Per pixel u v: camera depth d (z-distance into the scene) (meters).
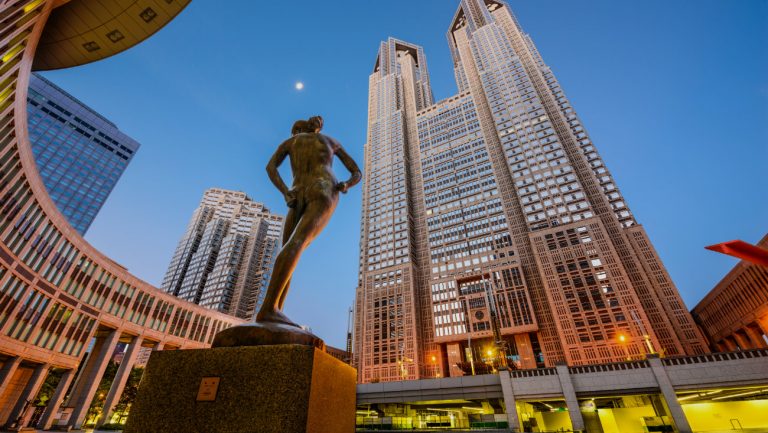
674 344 62.69
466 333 82.19
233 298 135.25
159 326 55.03
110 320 47.12
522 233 91.50
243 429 3.60
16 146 30.41
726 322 70.38
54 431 37.59
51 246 38.00
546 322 77.81
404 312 91.81
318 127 6.86
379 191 124.75
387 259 105.88
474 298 86.19
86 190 118.88
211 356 4.09
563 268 76.19
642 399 33.81
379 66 183.62
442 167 119.19
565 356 68.19
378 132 144.50
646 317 64.69
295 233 5.35
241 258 147.88
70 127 121.62
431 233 105.81
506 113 110.06
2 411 34.16
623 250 77.12
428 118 136.38
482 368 48.09
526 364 73.69
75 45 32.59
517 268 85.56
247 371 3.91
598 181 90.69
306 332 4.66
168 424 3.78
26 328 35.25
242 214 168.88
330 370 4.46
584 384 31.39
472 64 141.25
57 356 39.28
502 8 150.50
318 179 5.82
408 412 45.22
